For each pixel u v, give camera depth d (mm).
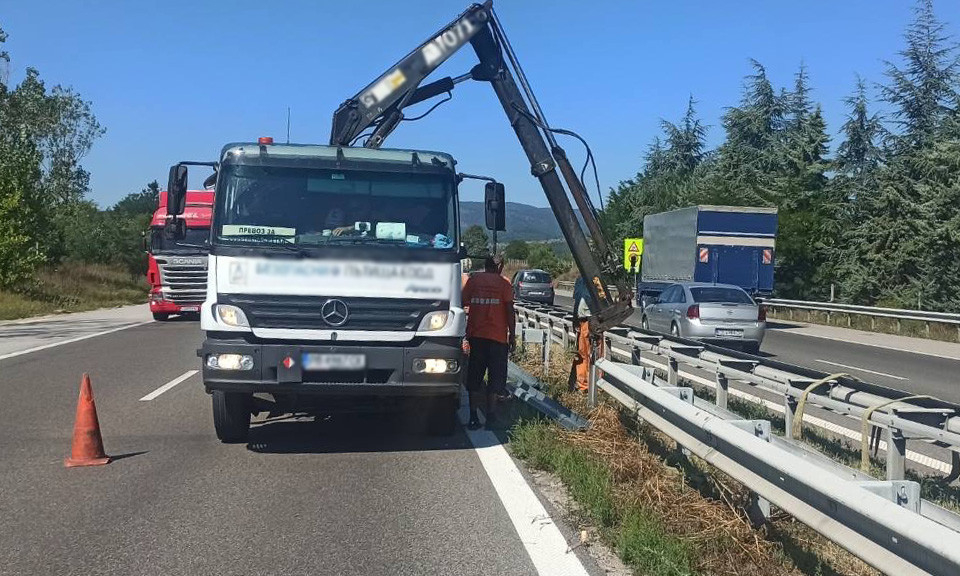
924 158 39844
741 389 11539
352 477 6828
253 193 7477
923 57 43188
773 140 56438
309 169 7609
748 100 58438
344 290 7184
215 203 7434
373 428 8852
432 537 5352
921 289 37469
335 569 4809
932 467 7047
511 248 86125
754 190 48500
